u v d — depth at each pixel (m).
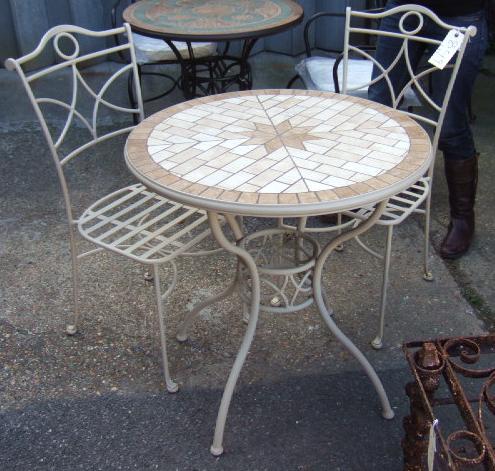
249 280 2.17
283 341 2.36
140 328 2.44
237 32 2.83
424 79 4.18
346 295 2.61
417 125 1.95
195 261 2.81
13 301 2.59
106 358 2.30
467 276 2.72
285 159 1.72
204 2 3.40
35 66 4.95
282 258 2.32
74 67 2.21
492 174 3.52
